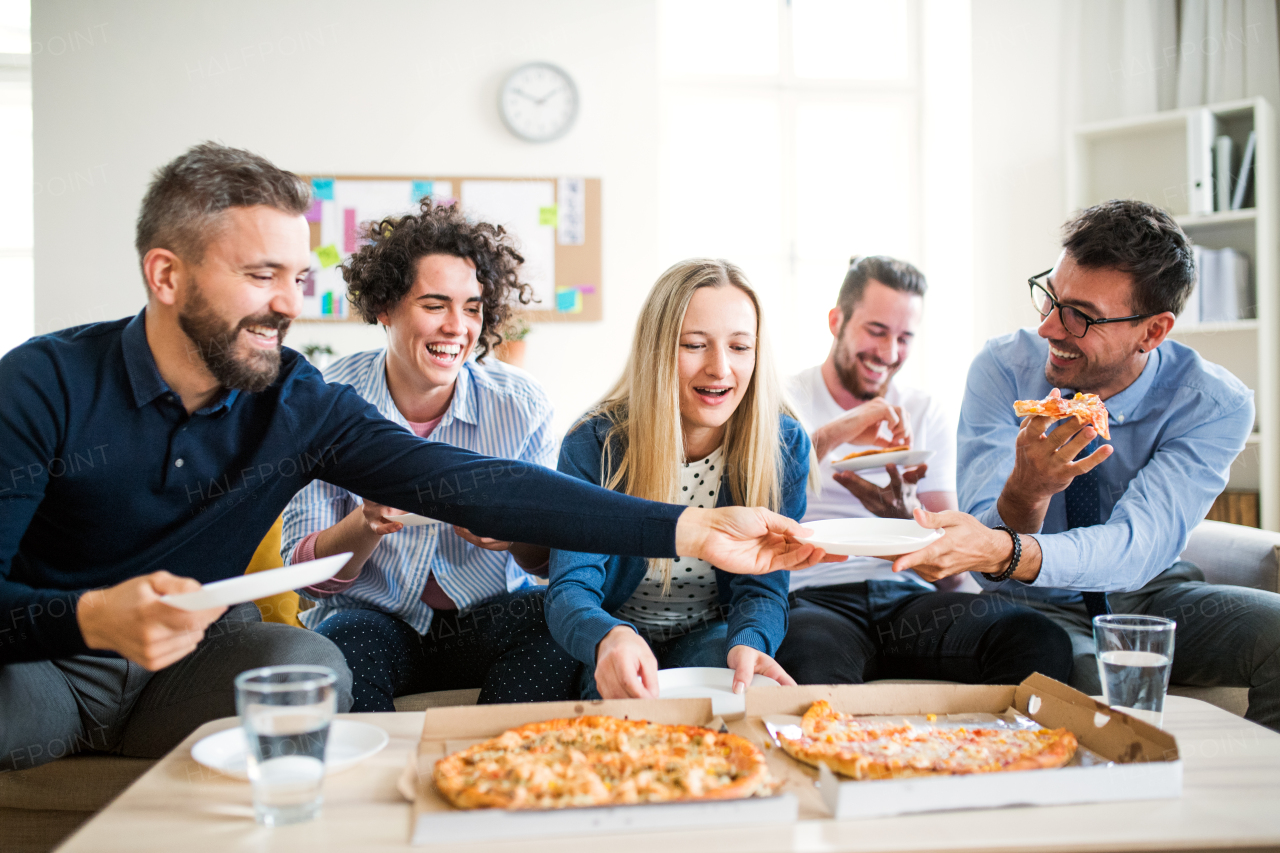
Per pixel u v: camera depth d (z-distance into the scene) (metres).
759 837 0.73
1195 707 1.11
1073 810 0.79
